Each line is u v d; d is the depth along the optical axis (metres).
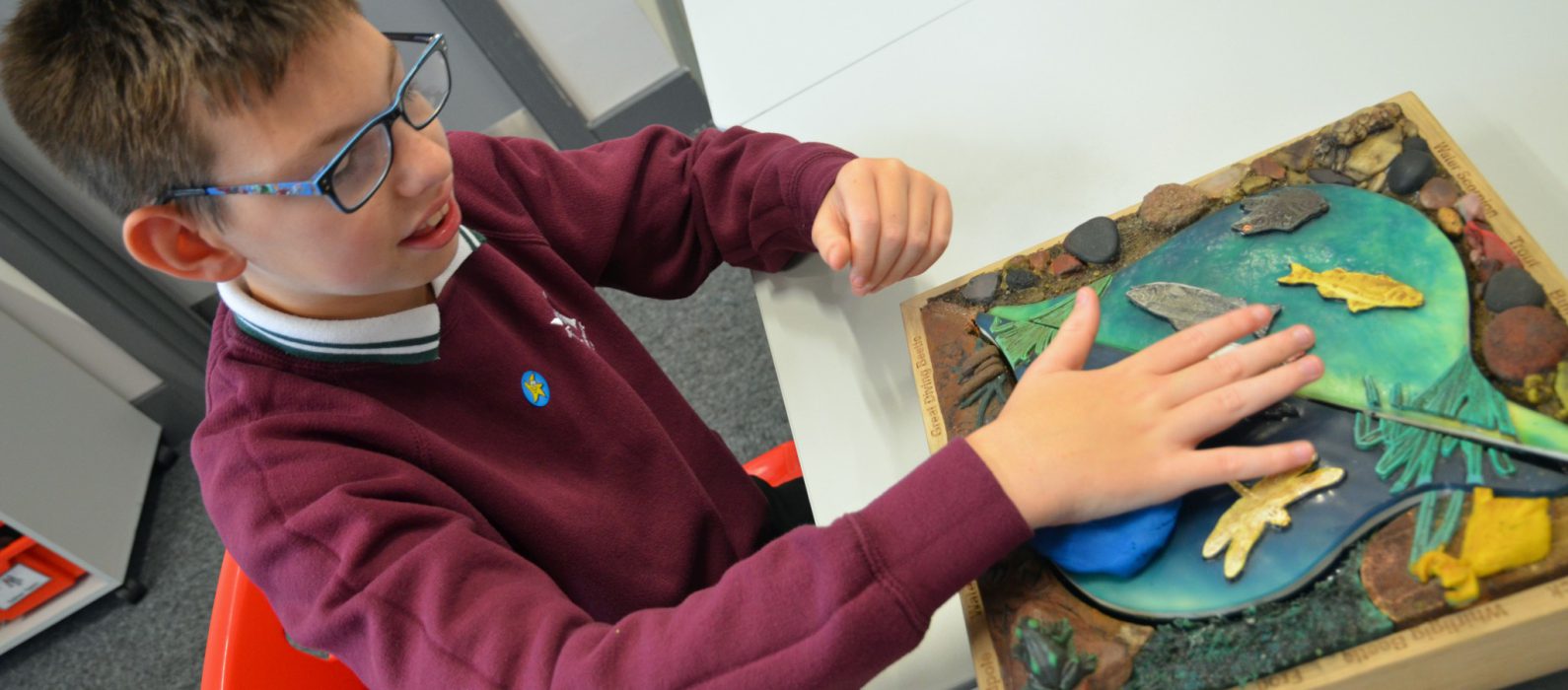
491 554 0.47
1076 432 0.41
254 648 0.59
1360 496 0.38
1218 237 0.49
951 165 0.65
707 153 0.71
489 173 0.67
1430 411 0.39
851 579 0.39
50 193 1.46
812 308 0.65
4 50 0.47
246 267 0.51
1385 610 0.36
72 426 1.52
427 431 0.54
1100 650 0.40
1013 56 0.68
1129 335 0.47
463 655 0.42
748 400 1.43
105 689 1.44
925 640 0.50
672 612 0.43
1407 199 0.46
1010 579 0.43
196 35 0.41
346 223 0.47
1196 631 0.38
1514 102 0.51
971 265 0.60
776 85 0.76
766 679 0.39
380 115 0.46
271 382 0.51
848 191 0.58
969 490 0.40
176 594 1.52
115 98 0.44
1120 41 0.65
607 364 0.67
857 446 0.57
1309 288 0.44
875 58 0.74
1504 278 0.41
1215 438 0.42
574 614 0.45
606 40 1.55
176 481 1.68
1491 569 0.35
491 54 1.51
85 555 1.47
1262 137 0.56
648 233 0.73
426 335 0.56
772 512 0.77
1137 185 0.58
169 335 1.62
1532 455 0.36
